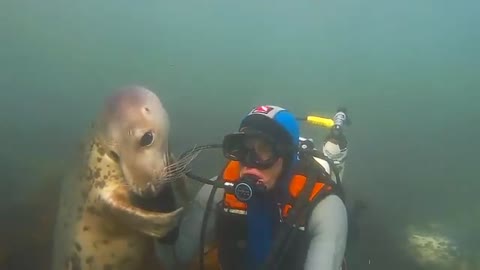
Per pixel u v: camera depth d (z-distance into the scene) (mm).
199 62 14414
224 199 1271
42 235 2178
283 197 1210
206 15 39906
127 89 1074
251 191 1157
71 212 1134
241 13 42625
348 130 5293
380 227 2971
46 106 5219
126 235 1138
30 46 12023
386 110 7188
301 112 6625
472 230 3105
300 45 28156
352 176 3811
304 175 1240
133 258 1182
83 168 1103
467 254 2809
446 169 4293
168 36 25172
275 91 8500
